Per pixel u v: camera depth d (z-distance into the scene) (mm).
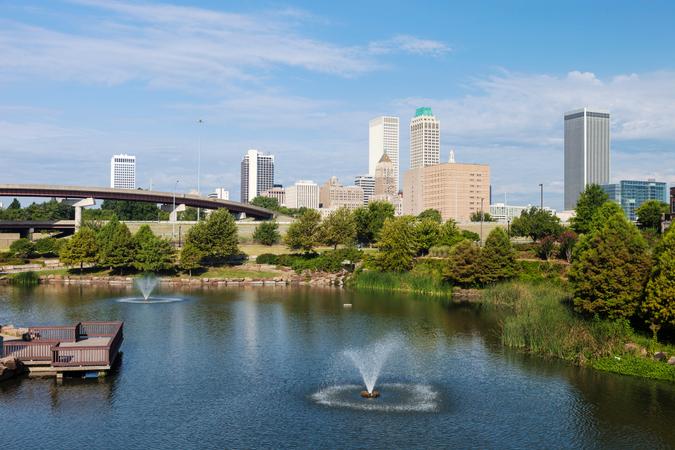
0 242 195375
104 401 49875
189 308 101250
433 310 99938
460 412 47719
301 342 73062
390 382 55906
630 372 58156
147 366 60969
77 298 113188
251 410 48000
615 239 69875
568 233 125688
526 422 45656
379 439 42281
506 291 106250
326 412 47594
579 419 46250
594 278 68125
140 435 42750
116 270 153875
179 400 50281
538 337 69438
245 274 153000
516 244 150750
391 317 92438
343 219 174125
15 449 40250
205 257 167125
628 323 65688
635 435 43281
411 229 142250
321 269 152500
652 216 156625
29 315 91562
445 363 63031
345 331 80438
